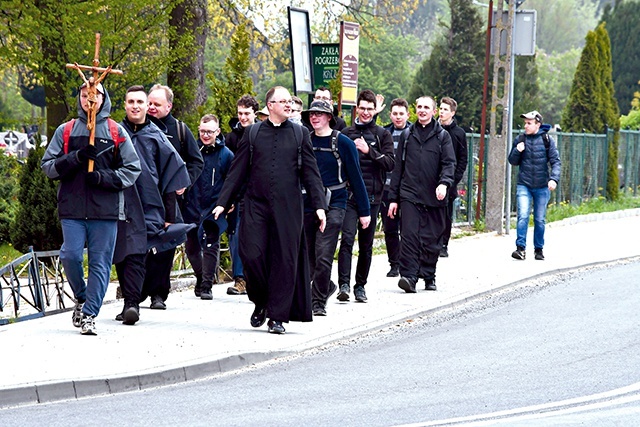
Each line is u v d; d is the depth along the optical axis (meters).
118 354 13.21
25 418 10.63
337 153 16.39
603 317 16.69
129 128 15.55
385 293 18.88
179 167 15.69
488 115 67.19
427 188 18.80
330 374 12.73
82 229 14.41
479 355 13.82
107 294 19.58
